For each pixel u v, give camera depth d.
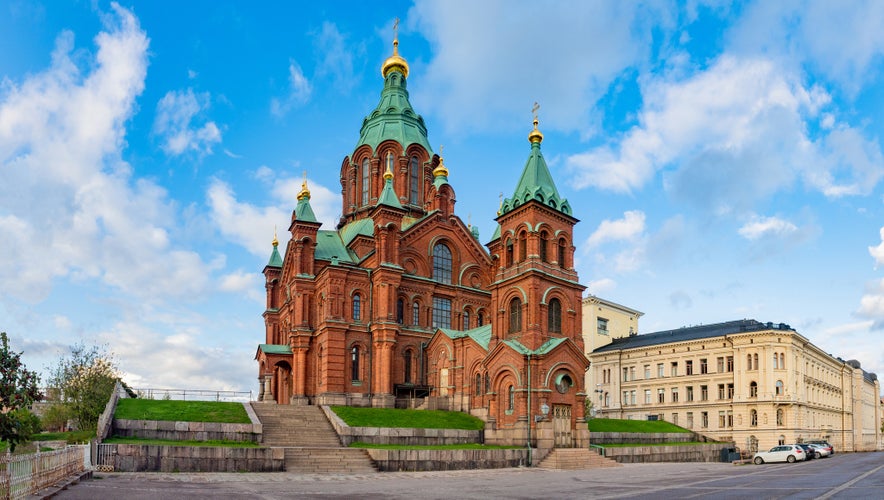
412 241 78.25
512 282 63.22
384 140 89.00
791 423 92.81
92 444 41.00
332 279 71.81
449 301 80.19
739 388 95.31
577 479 41.50
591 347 118.19
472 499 28.97
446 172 86.12
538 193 63.50
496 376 61.38
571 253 65.69
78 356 79.94
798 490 31.88
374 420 58.19
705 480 39.97
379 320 72.12
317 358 73.19
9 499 24.41
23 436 28.77
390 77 94.50
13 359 28.69
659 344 106.00
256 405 59.75
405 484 37.16
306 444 52.91
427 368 74.50
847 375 125.62
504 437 59.38
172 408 54.19
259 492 31.09
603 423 71.50
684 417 101.31
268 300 90.19
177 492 29.92
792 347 95.38
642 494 31.00
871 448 142.50
